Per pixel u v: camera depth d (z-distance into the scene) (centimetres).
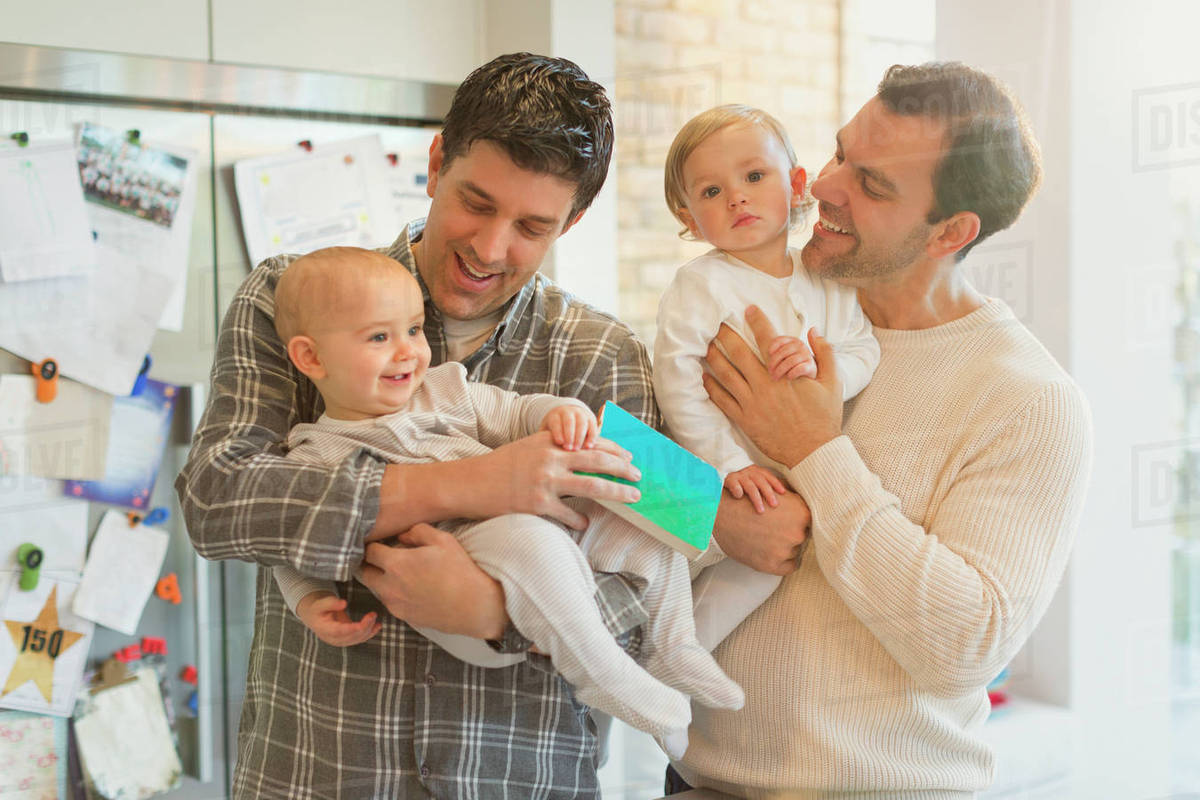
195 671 130
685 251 90
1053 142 87
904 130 79
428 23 119
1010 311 81
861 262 82
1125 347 92
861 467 77
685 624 80
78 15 110
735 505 80
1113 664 98
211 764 130
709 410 84
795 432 79
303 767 78
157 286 125
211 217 127
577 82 77
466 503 72
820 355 80
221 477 73
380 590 72
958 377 79
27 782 117
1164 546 97
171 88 122
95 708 123
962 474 77
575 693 76
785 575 82
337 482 71
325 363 77
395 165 132
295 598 76
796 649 81
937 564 73
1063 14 86
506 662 75
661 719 74
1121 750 98
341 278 77
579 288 94
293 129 129
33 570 121
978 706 85
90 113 119
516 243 78
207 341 130
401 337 78
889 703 80
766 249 83
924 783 81
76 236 120
